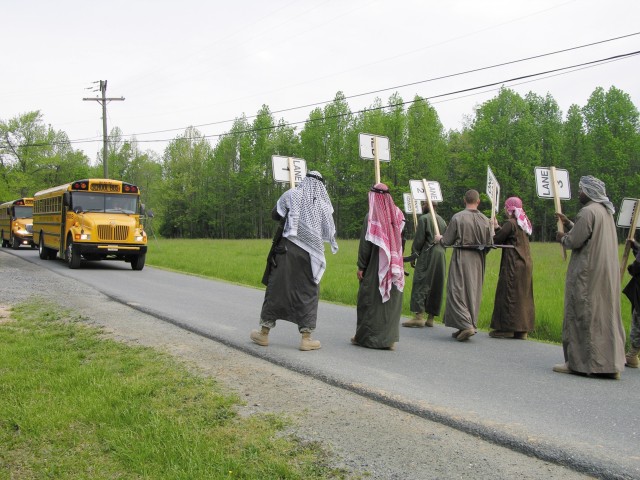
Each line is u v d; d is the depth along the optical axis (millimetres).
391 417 4980
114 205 20125
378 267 7469
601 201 6406
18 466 4168
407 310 11500
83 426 4785
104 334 8117
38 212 25500
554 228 69062
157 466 4023
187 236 89000
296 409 5129
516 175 62969
